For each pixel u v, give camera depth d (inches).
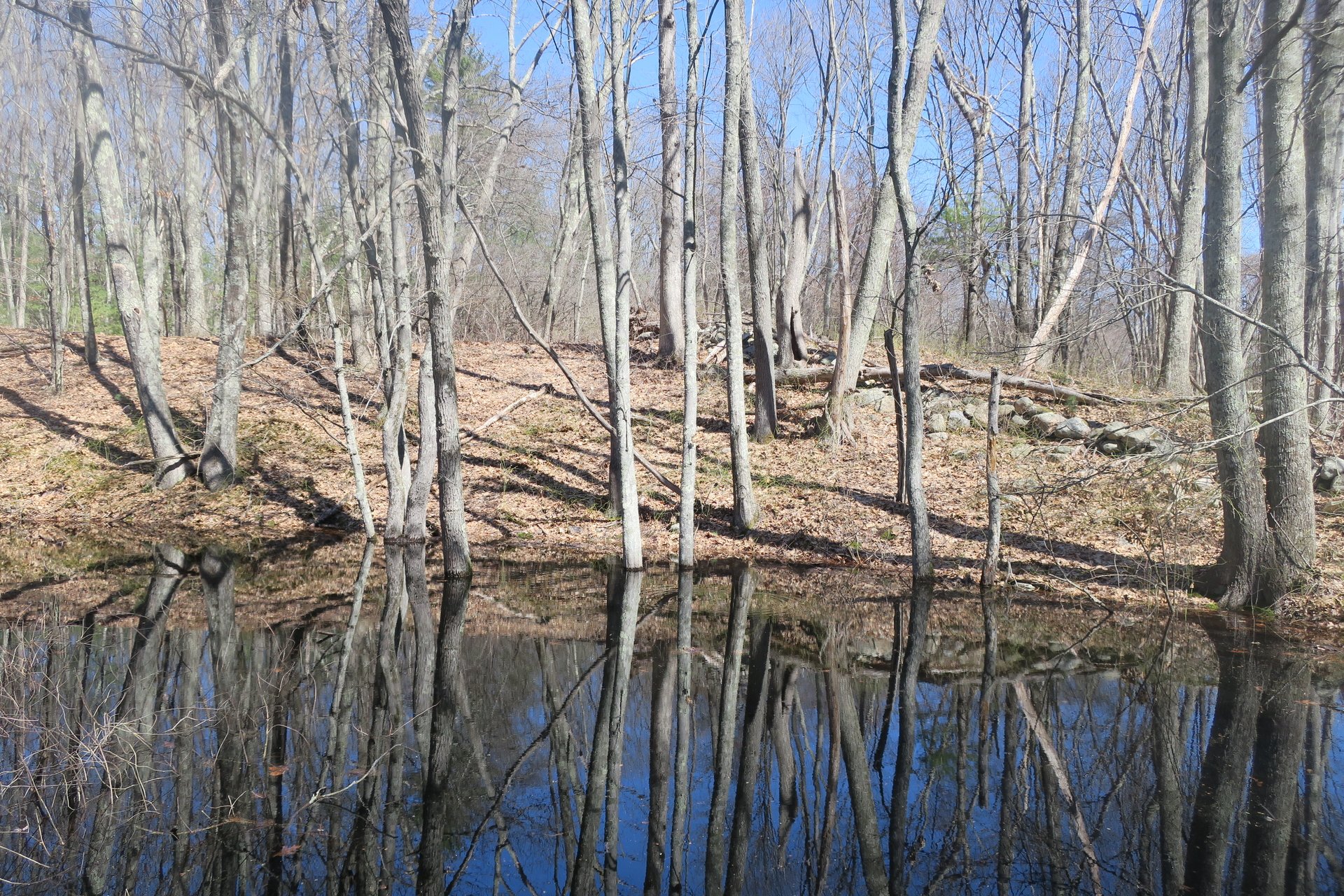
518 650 360.8
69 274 1034.7
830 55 1078.4
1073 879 186.2
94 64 585.3
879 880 187.6
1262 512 417.1
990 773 242.7
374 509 628.4
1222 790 229.6
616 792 233.9
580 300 1245.1
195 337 971.3
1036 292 869.2
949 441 680.4
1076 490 569.3
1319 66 406.3
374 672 324.5
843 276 678.5
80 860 183.6
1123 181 1042.1
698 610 436.8
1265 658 350.6
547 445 718.5
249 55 818.8
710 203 1400.1
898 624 408.5
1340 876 185.3
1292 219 388.8
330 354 881.5
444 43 538.9
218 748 245.8
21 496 628.1
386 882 181.8
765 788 237.0
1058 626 404.2
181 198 1037.2
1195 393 741.3
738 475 580.4
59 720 250.5
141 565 502.6
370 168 600.7
